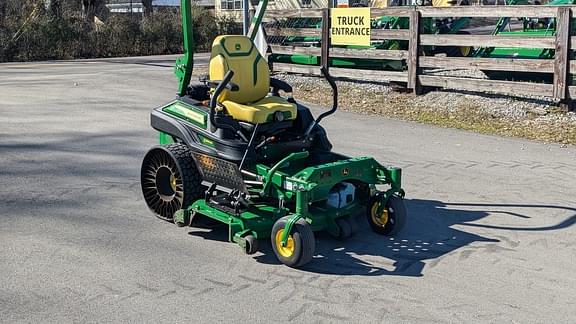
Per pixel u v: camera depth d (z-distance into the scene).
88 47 29.11
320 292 4.97
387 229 6.13
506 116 11.88
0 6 28.48
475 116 12.04
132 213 6.72
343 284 5.12
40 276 5.17
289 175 5.69
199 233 6.19
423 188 7.76
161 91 15.12
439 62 13.45
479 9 12.68
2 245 5.78
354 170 5.86
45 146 9.42
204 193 6.37
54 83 16.52
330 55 15.74
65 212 6.70
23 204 6.90
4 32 26.88
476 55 14.46
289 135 6.28
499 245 5.99
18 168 8.27
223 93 6.06
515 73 13.98
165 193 6.58
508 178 8.22
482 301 4.87
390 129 11.21
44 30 27.78
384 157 9.21
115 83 16.50
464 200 7.32
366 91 14.63
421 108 12.91
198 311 4.64
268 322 4.49
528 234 6.29
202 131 6.07
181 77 6.59
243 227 5.64
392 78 14.34
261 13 6.79
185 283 5.09
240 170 5.75
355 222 6.03
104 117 11.70
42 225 6.31
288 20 17.53
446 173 8.42
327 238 6.12
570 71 11.61
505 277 5.30
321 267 5.45
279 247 5.42
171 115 6.49
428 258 5.67
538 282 5.21
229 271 5.34
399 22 15.59
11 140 9.76
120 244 5.87
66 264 5.41
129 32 30.47
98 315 4.55
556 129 10.98
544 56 13.38
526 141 10.38
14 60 26.81
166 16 32.38
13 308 4.63
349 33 15.16
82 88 15.54
